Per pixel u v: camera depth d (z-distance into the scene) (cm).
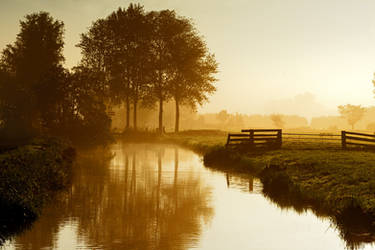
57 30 7219
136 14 6806
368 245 1030
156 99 7200
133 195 1675
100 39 6750
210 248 1002
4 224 1178
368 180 1594
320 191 1566
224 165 2761
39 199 1427
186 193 1734
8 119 4025
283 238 1092
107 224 1214
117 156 3378
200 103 7325
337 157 2495
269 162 2411
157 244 1024
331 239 1085
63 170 2120
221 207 1466
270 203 1534
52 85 3978
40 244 1007
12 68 6950
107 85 6675
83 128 3825
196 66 7106
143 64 6862
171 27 6919
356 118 11656
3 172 1526
